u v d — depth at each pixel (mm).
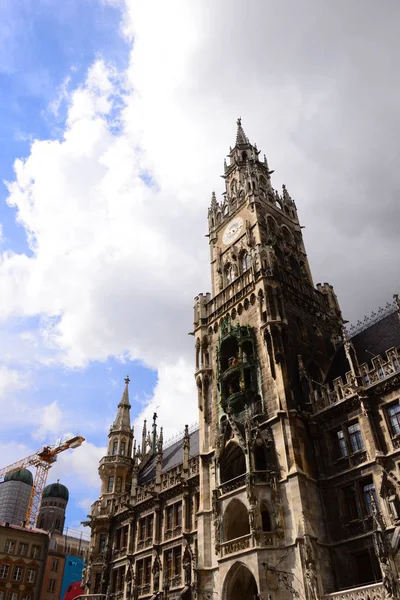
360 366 39531
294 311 48531
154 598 46125
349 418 38094
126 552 54938
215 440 45219
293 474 36438
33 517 142500
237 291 51250
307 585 31734
